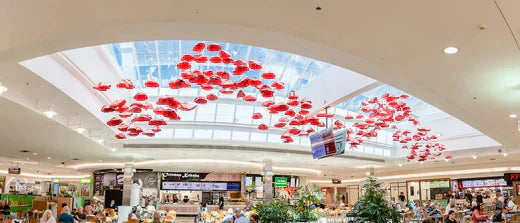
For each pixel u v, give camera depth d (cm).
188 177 3177
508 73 800
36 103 1138
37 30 616
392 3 545
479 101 1013
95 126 1534
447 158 2122
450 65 764
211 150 2073
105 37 658
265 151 2136
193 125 2017
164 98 1058
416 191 3134
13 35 627
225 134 2084
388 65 772
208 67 1667
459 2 536
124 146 1969
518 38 637
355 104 2086
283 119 1391
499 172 2650
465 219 1552
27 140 1709
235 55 1555
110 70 1377
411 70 797
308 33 648
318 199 1385
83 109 1231
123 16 593
